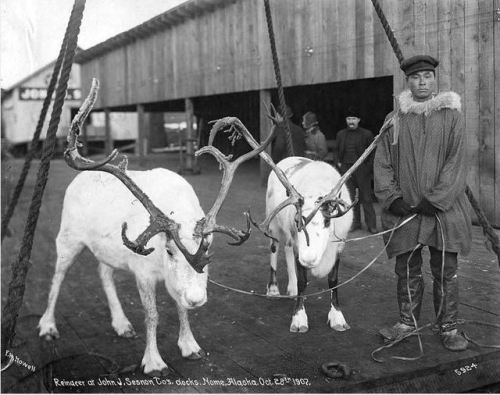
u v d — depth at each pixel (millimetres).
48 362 3096
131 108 14367
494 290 3945
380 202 3377
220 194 2799
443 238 3166
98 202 3385
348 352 3176
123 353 3246
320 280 4445
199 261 2627
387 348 3219
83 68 11328
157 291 4309
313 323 3623
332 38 6801
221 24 9141
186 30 10148
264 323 3652
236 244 2719
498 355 3107
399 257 3395
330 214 3166
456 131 3125
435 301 3404
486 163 5387
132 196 3262
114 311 3607
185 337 3207
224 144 10758
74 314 3844
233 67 8961
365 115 8570
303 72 7371
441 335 3270
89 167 2570
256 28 8258
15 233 6055
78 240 3531
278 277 4605
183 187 3199
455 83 5648
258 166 11648
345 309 3844
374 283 4316
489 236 3621
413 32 5875
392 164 3348
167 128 16156
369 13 6250
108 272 3680
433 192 3133
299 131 5719
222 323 3662
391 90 8125
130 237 3146
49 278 4668
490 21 5312
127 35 11125
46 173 2814
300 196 3201
